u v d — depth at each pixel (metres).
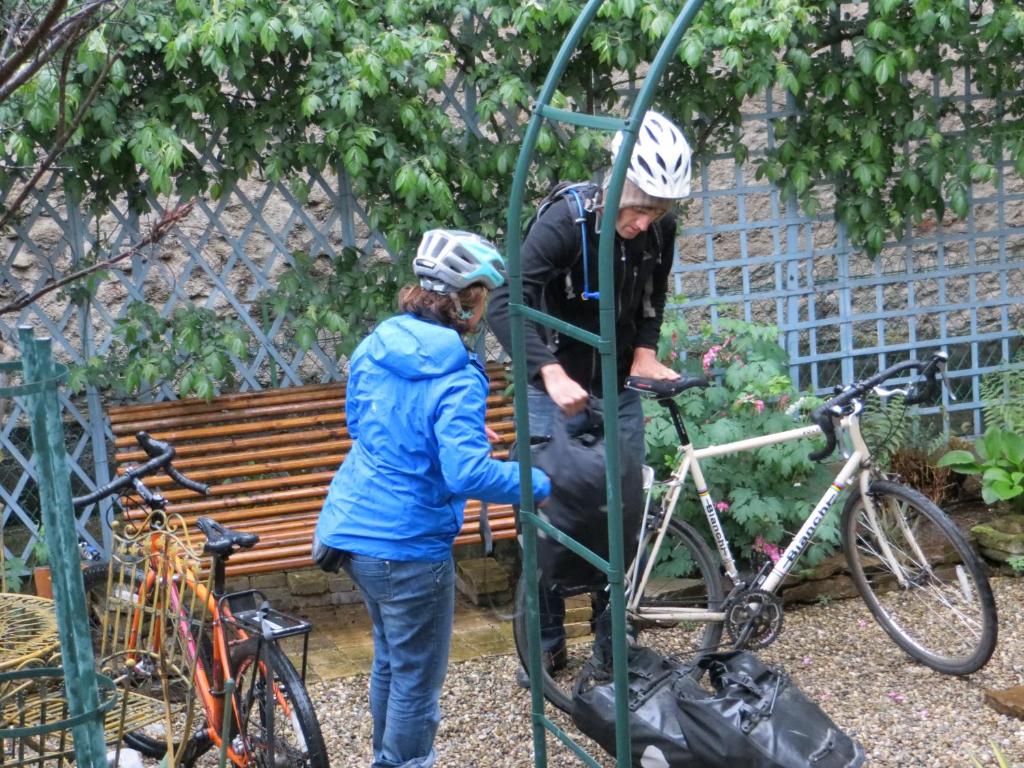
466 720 4.19
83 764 2.27
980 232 6.05
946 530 4.31
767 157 5.68
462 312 3.18
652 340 3.99
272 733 3.11
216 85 4.96
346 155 4.85
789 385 5.07
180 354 5.12
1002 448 5.52
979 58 5.66
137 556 3.86
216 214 5.15
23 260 5.67
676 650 4.66
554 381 3.30
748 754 3.30
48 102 4.47
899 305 6.68
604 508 3.53
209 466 4.93
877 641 4.73
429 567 3.20
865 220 5.75
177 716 3.96
